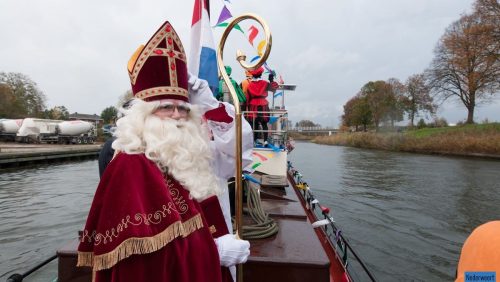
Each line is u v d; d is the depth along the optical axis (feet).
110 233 3.56
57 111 220.23
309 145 172.45
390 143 114.52
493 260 3.60
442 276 20.49
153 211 3.75
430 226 29.63
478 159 80.64
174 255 3.87
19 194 42.55
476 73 109.60
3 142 124.47
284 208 11.02
